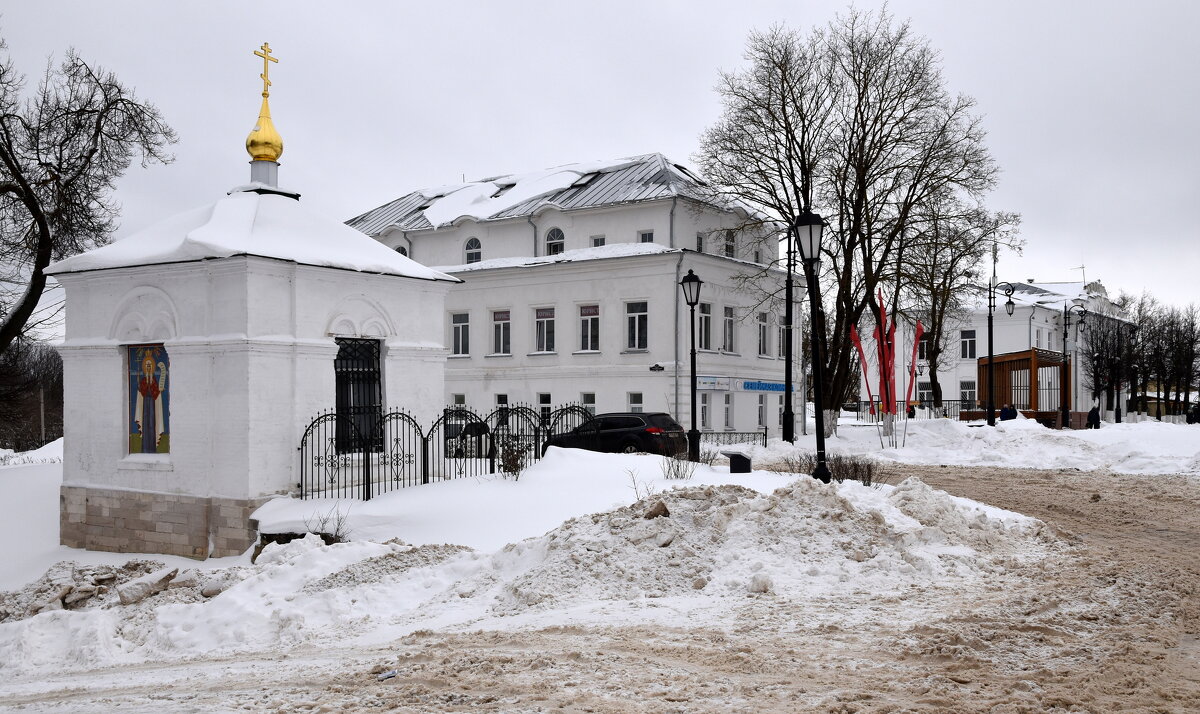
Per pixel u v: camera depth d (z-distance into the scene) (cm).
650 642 845
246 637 1071
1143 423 3597
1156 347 7406
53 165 3416
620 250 4156
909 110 3775
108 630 1144
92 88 3506
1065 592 1042
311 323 1927
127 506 1978
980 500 2044
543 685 698
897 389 7038
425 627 1016
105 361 2031
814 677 720
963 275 3988
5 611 1540
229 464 1834
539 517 1644
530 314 4397
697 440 2450
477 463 2272
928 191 3769
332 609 1127
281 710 663
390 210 5291
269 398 1850
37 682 964
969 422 4119
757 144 3925
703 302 4166
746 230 4422
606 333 4175
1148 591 1050
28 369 5800
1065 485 2381
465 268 4519
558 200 4488
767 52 3894
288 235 1994
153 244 1984
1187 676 728
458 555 1308
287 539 1733
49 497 2297
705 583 1123
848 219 3897
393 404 2077
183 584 1358
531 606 1070
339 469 1934
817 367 1786
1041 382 6203
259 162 2206
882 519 1284
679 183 4262
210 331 1870
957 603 996
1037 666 747
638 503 1334
